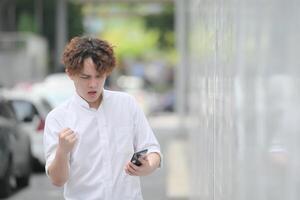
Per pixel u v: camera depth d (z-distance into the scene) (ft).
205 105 41.19
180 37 168.66
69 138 25.12
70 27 299.38
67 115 27.09
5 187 80.79
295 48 15.03
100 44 26.25
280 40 16.15
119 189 27.02
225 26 26.61
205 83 41.70
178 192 85.40
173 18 372.79
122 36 449.06
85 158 26.89
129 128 27.30
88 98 26.58
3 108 85.66
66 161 25.63
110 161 26.94
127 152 27.14
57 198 82.28
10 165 81.61
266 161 17.38
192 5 73.77
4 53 213.66
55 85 119.14
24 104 103.35
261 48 18.02
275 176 16.53
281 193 15.99
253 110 19.02
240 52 21.50
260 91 18.07
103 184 26.86
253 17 19.17
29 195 84.79
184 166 113.50
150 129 27.78
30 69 217.15
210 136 35.78
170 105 330.54
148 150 27.40
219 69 29.68
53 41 286.87
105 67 26.13
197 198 51.47
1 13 278.26
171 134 193.98
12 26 281.13
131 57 467.11
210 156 35.55
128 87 304.30
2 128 79.10
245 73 20.35
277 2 16.38
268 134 17.16
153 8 369.09
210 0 36.63
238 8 22.07
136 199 27.25
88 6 329.93
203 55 44.73
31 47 219.61
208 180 37.11
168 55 470.39
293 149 15.08
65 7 268.00
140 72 476.13
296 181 14.84
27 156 91.20
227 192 25.57
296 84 14.96
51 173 26.08
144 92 300.81
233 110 23.27
